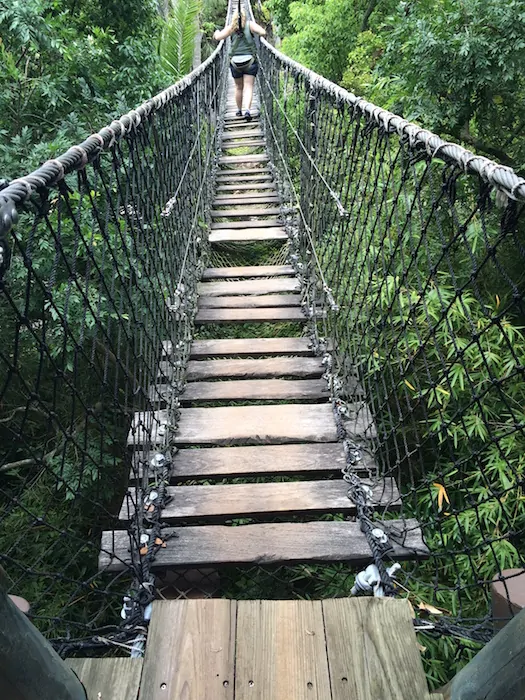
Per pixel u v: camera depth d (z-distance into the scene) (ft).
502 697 2.85
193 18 20.58
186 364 8.63
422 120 9.91
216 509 6.13
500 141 10.92
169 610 4.31
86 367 9.95
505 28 8.74
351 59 18.49
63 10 12.69
